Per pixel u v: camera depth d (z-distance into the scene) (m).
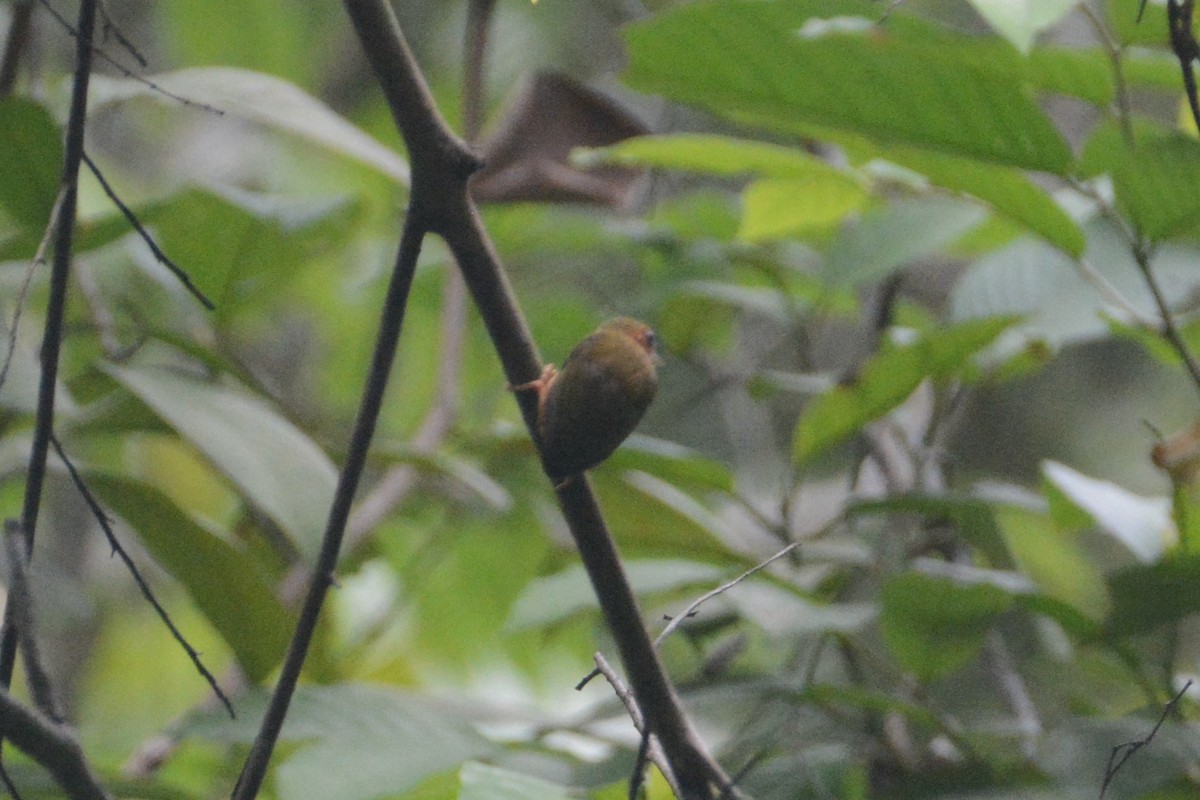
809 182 6.86
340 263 11.04
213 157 13.09
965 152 5.13
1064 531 6.09
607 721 6.20
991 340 5.85
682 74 5.28
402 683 8.98
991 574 5.95
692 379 10.59
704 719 6.57
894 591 5.29
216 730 5.05
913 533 7.50
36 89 8.09
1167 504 5.85
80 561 11.46
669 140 6.36
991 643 7.04
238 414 5.44
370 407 4.26
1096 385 13.91
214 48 12.23
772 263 8.39
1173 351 6.57
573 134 7.94
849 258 7.19
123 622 12.22
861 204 7.30
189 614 12.34
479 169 4.20
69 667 11.64
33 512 3.79
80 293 8.70
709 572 5.74
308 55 13.41
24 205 6.07
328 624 7.59
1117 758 4.77
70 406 6.03
